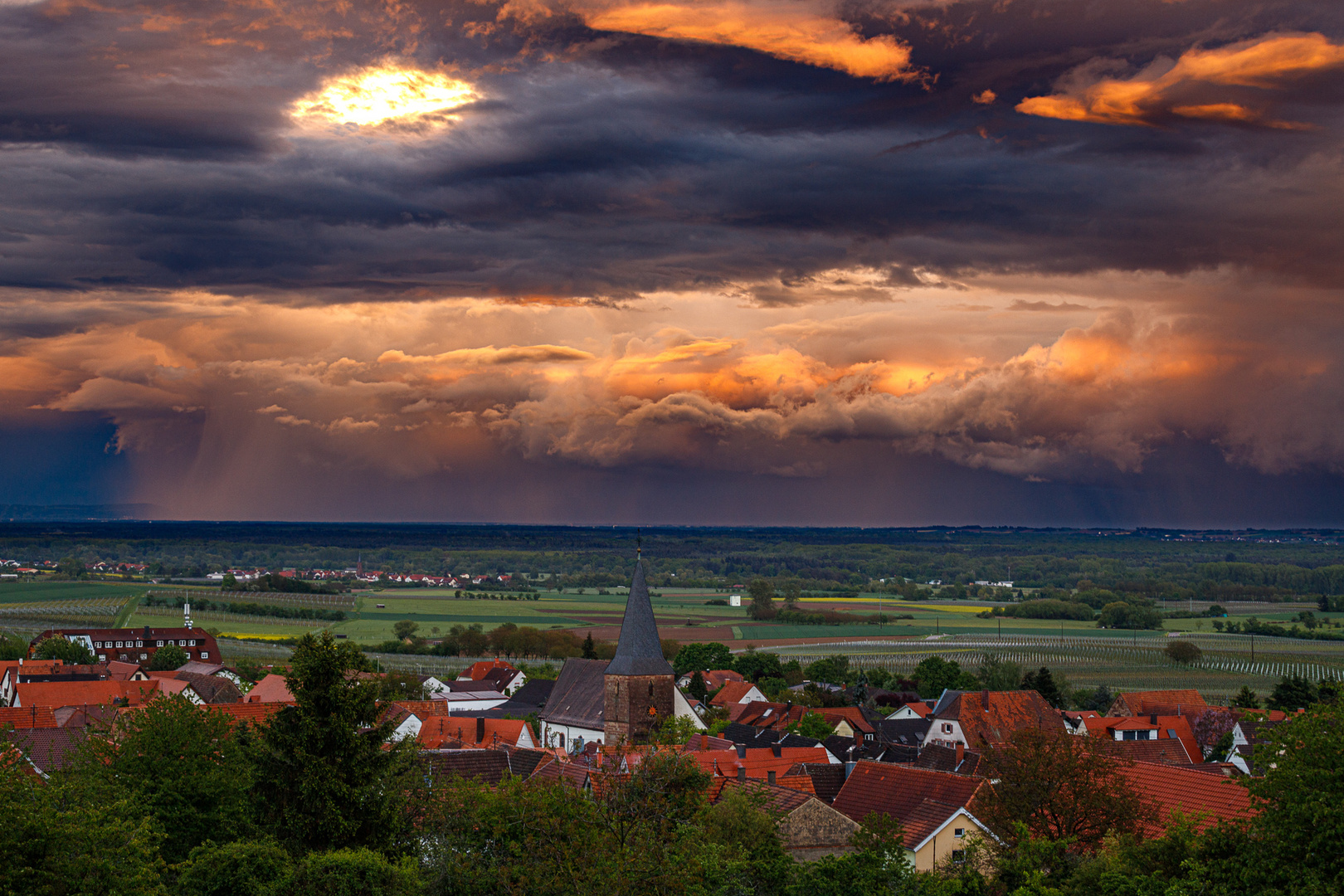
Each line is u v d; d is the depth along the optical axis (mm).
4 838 42125
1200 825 66875
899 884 64375
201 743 67750
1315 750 48938
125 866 46438
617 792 55406
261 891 51938
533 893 50750
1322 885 44625
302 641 61562
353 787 59250
